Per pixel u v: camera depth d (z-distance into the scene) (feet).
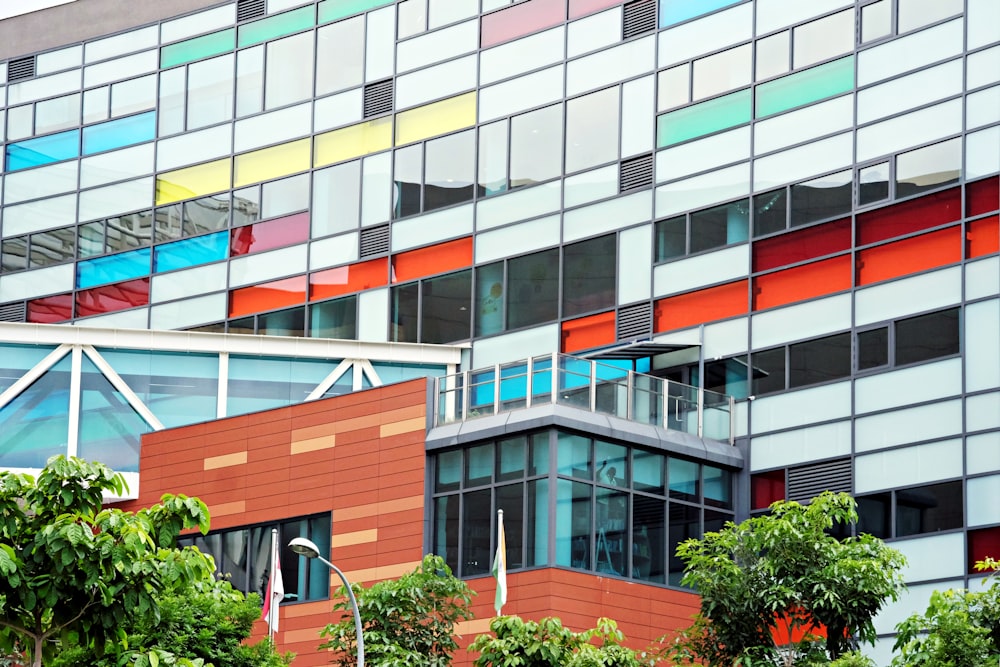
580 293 167.02
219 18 204.13
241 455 155.12
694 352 158.40
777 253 155.53
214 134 200.34
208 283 195.52
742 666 115.44
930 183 147.23
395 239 182.19
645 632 138.41
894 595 115.85
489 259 174.19
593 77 172.04
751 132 159.84
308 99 193.77
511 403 142.72
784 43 159.84
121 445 168.55
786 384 152.05
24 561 81.25
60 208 209.05
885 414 145.59
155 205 202.49
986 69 145.89
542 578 134.92
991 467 138.31
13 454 167.53
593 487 139.74
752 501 151.53
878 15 154.10
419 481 143.64
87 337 171.63
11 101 215.92
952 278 144.05
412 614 121.49
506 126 176.96
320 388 173.27
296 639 146.41
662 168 164.66
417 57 186.19
